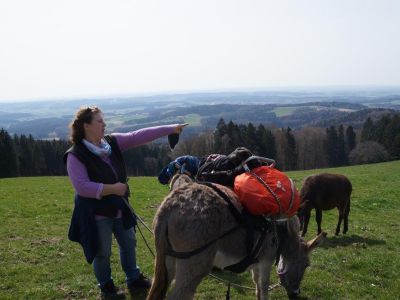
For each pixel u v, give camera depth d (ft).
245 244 17.53
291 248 20.62
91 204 19.79
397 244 40.11
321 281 27.53
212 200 16.39
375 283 28.17
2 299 23.07
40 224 46.03
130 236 22.79
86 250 19.92
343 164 265.54
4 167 206.08
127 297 22.98
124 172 21.09
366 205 64.75
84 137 19.71
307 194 40.24
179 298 15.49
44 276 27.45
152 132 21.30
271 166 19.83
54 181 105.19
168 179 21.25
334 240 41.22
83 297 23.76
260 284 19.83
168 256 16.46
